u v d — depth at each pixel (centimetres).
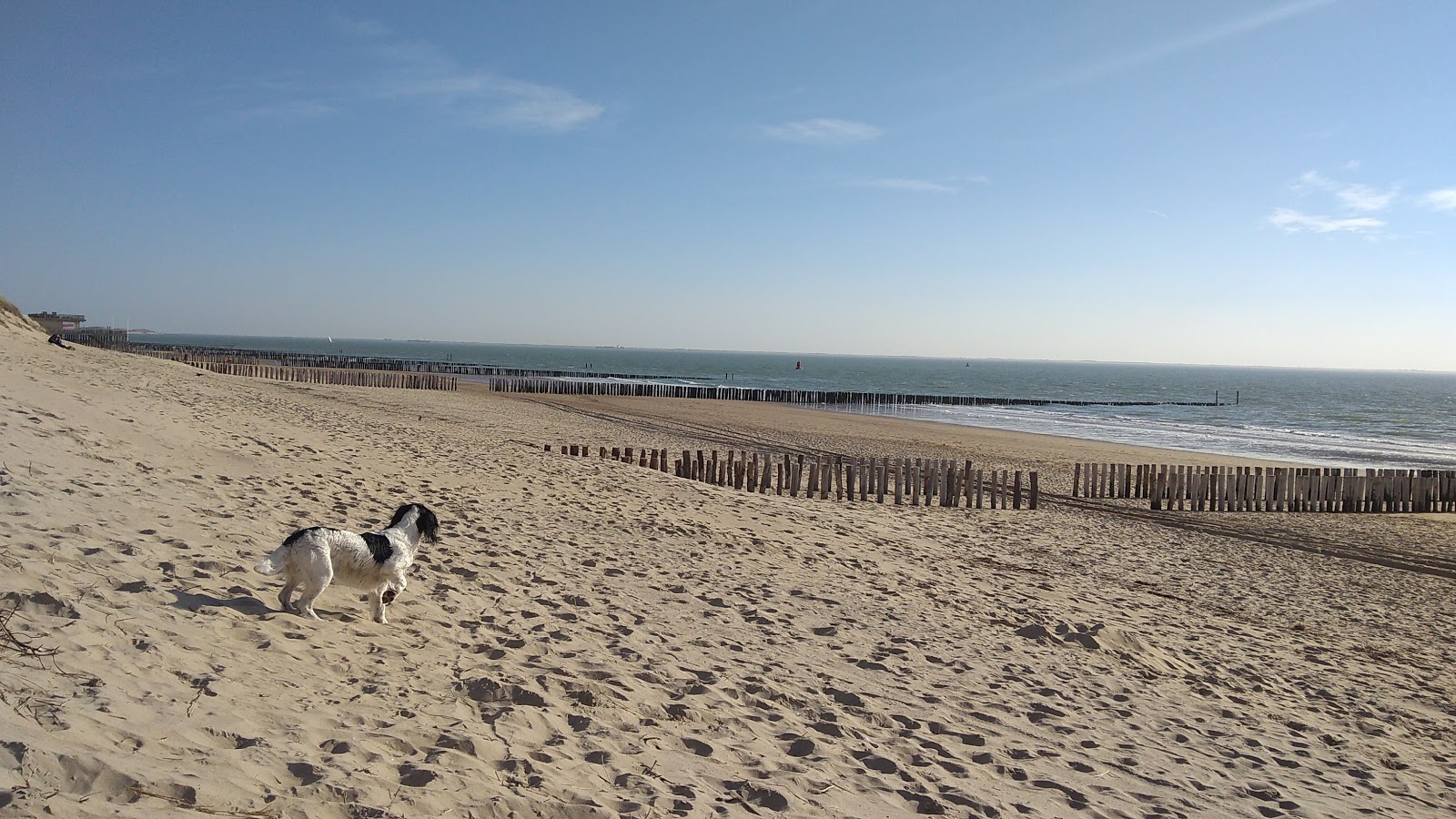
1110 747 598
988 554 1360
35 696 354
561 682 541
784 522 1385
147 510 760
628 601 802
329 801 334
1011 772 527
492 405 3991
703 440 3069
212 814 303
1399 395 11788
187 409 1547
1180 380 17488
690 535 1165
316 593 577
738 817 400
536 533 1041
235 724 384
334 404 2831
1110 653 845
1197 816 498
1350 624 1121
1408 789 588
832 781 466
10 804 270
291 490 1009
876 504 1834
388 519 969
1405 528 1939
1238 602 1195
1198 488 2064
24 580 495
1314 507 2125
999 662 771
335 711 431
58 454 881
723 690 589
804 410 5491
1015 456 3042
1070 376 18975
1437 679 904
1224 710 722
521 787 387
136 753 331
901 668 716
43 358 2097
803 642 751
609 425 3372
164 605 524
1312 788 568
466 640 612
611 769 433
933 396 7106
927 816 441
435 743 417
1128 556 1459
